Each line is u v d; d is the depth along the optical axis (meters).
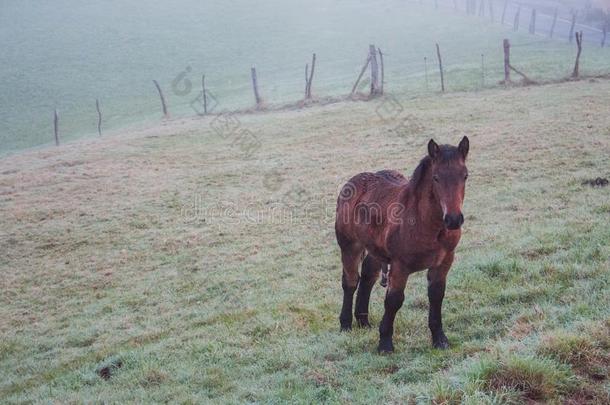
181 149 26.11
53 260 15.56
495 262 9.71
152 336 10.19
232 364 8.13
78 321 11.76
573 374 5.12
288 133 26.30
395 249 7.03
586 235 10.30
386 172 8.33
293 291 11.15
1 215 19.27
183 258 14.46
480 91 29.45
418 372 6.40
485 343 6.70
